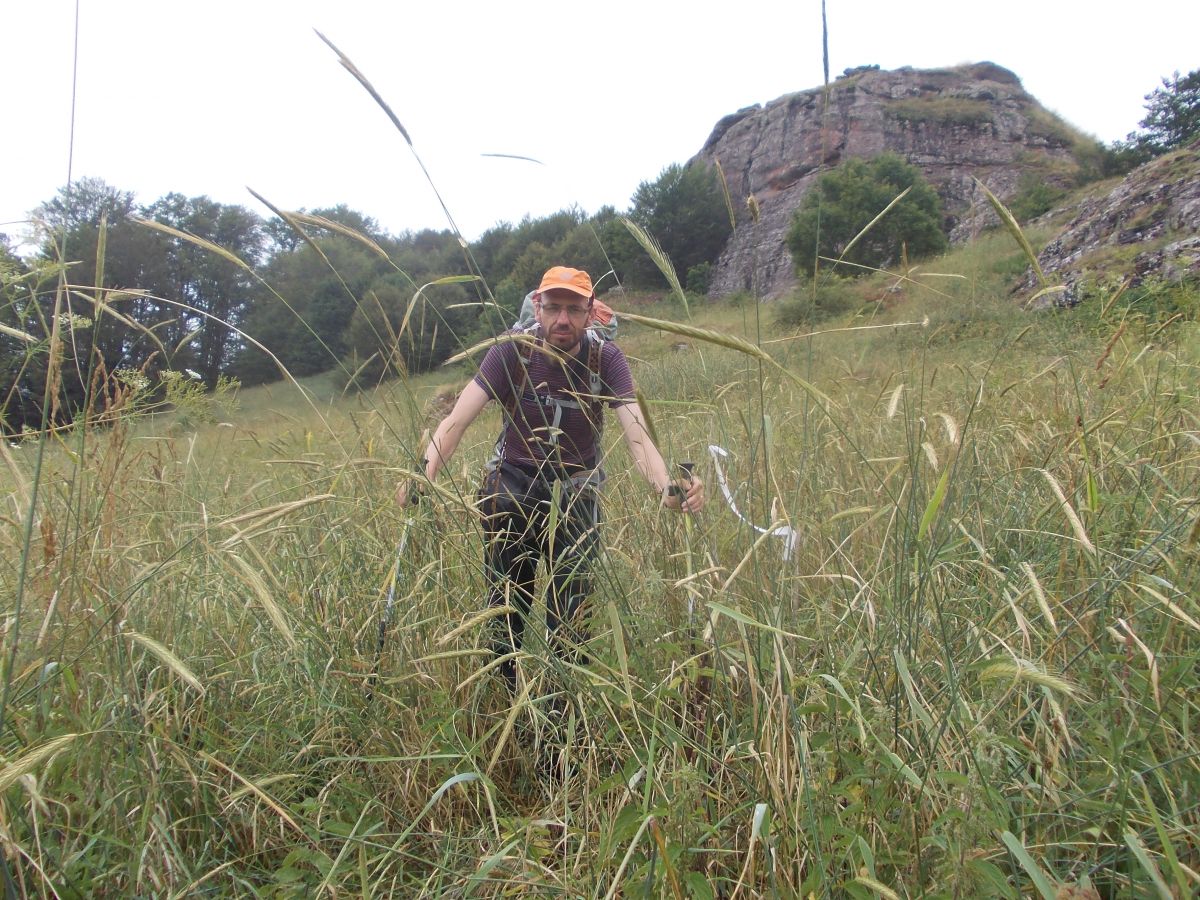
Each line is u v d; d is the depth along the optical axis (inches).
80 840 70.1
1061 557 85.0
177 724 81.0
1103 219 534.0
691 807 70.0
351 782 83.0
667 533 102.5
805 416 89.4
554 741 90.4
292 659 91.7
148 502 111.0
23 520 87.3
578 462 107.6
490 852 72.1
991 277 526.0
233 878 70.9
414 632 98.1
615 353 107.0
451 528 103.0
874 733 67.9
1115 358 128.3
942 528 83.2
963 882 56.5
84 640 77.4
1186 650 77.4
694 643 87.3
